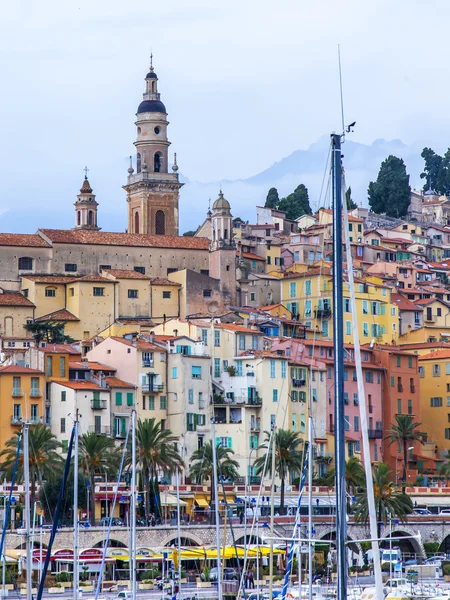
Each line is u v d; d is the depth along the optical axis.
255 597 184.50
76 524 162.75
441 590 184.00
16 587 198.62
